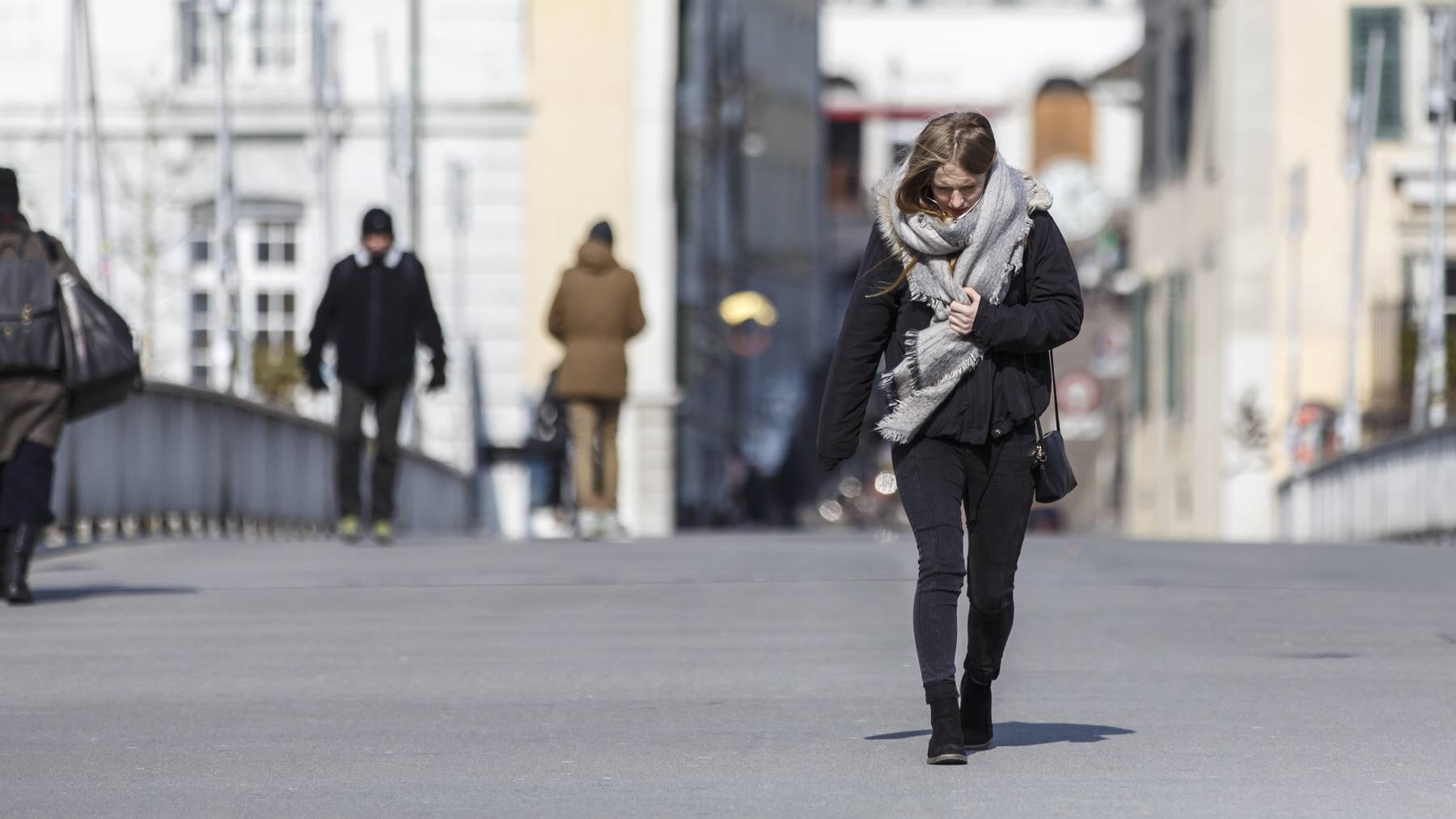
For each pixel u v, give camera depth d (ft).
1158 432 395.75
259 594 113.80
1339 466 259.39
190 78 323.16
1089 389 531.50
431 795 58.75
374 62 324.39
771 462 581.94
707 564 134.00
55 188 319.88
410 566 132.57
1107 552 150.20
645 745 66.69
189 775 62.18
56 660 87.76
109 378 106.11
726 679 81.35
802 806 56.44
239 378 225.56
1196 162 366.63
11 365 104.63
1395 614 104.06
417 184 327.47
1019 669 83.71
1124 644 91.97
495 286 327.67
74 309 105.50
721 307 451.53
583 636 94.94
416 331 157.07
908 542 157.17
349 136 323.98
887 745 66.23
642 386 336.29
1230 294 341.41
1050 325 60.49
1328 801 56.70
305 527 208.33
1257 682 80.18
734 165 476.54
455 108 326.85
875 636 94.53
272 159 322.96
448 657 88.12
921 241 60.29
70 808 57.16
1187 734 68.03
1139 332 410.11
